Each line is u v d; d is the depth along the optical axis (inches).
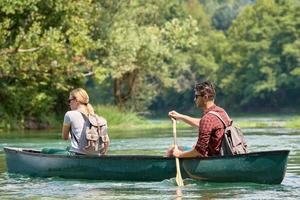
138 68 3339.1
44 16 2393.0
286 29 7819.9
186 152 867.4
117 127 2728.8
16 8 2269.9
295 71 7559.1
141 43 3139.8
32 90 2605.8
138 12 3358.8
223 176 853.2
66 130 964.0
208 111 865.5
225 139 860.0
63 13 2428.6
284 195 771.4
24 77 2474.2
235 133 863.7
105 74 2859.3
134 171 896.3
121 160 902.4
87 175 926.4
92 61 2913.4
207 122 858.8
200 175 863.1
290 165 1074.7
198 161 860.0
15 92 2568.9
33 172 976.9
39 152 1019.3
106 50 2965.1
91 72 2682.1
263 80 7849.4
